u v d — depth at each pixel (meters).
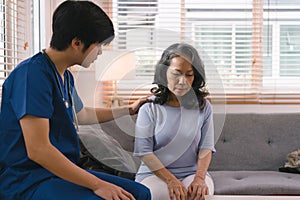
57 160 1.75
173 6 3.94
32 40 3.35
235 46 3.91
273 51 3.89
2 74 2.99
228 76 3.90
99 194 1.77
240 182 2.85
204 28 3.92
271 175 3.05
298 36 3.88
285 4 3.88
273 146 3.38
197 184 2.28
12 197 1.84
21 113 1.76
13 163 1.86
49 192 1.78
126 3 3.90
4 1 2.94
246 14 3.90
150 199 1.92
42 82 1.80
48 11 3.54
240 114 3.43
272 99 3.82
